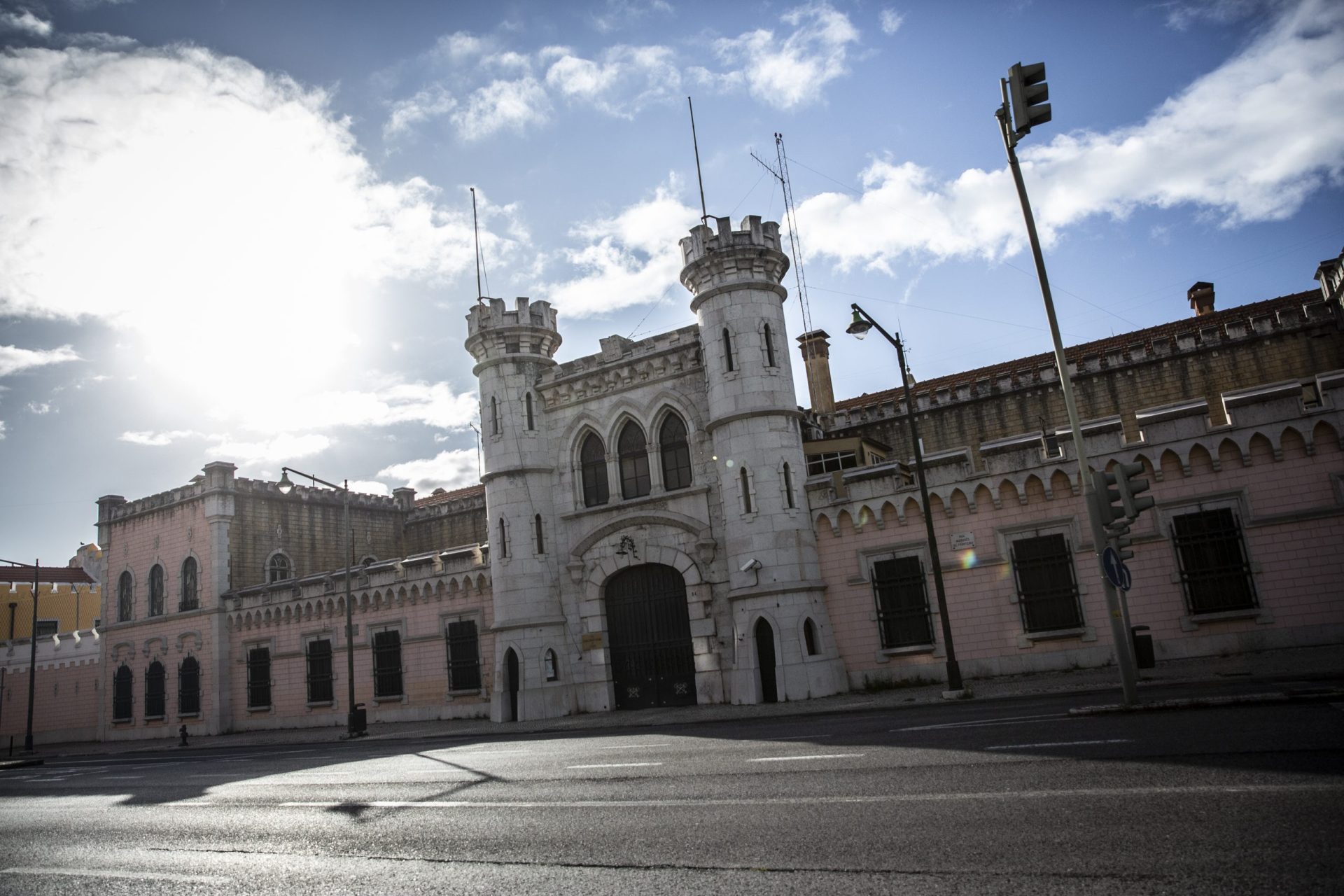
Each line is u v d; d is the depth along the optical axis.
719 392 27.70
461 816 10.36
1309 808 6.85
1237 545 21.94
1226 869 5.71
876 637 25.92
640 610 29.89
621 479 30.77
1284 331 29.67
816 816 8.32
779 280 29.16
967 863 6.39
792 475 27.02
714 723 21.42
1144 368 31.75
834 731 15.64
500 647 30.31
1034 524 24.22
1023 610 24.11
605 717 27.06
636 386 30.59
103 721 46.12
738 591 26.42
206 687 41.28
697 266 28.45
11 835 12.52
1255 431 21.89
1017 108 15.60
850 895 5.97
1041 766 9.59
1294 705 12.34
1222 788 7.74
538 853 8.10
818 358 42.06
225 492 42.88
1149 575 22.73
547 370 33.06
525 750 18.33
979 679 24.27
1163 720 12.17
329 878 7.98
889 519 26.20
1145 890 5.51
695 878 6.75
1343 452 20.97
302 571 45.53
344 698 36.78
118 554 47.59
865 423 36.41
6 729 50.94
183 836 10.93
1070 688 19.09
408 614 35.34
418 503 54.94
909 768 10.34
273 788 15.20
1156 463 22.94
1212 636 21.92
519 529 30.89
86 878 8.98
